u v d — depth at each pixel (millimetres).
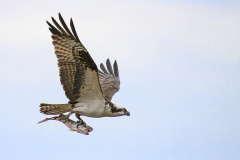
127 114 19188
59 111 18812
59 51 18281
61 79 18453
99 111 18812
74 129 18828
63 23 17969
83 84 18406
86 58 18016
